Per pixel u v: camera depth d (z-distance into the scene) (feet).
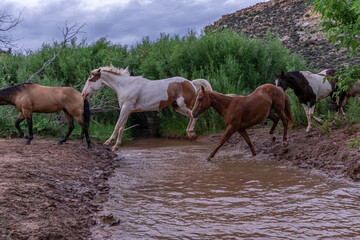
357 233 10.48
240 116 21.01
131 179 17.75
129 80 24.54
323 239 10.09
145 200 14.23
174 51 36.52
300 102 24.85
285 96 22.67
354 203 13.23
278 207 13.01
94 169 18.78
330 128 22.66
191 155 23.68
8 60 41.88
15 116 29.73
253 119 21.21
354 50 15.57
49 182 14.25
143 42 44.91
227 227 11.19
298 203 13.39
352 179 16.35
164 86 24.75
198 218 12.07
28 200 11.56
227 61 35.55
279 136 25.44
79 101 23.54
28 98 22.75
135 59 39.65
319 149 20.27
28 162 17.06
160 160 22.36
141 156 23.86
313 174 17.75
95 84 24.20
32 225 9.87
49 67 37.55
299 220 11.64
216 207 13.19
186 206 13.38
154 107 24.82
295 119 26.94
